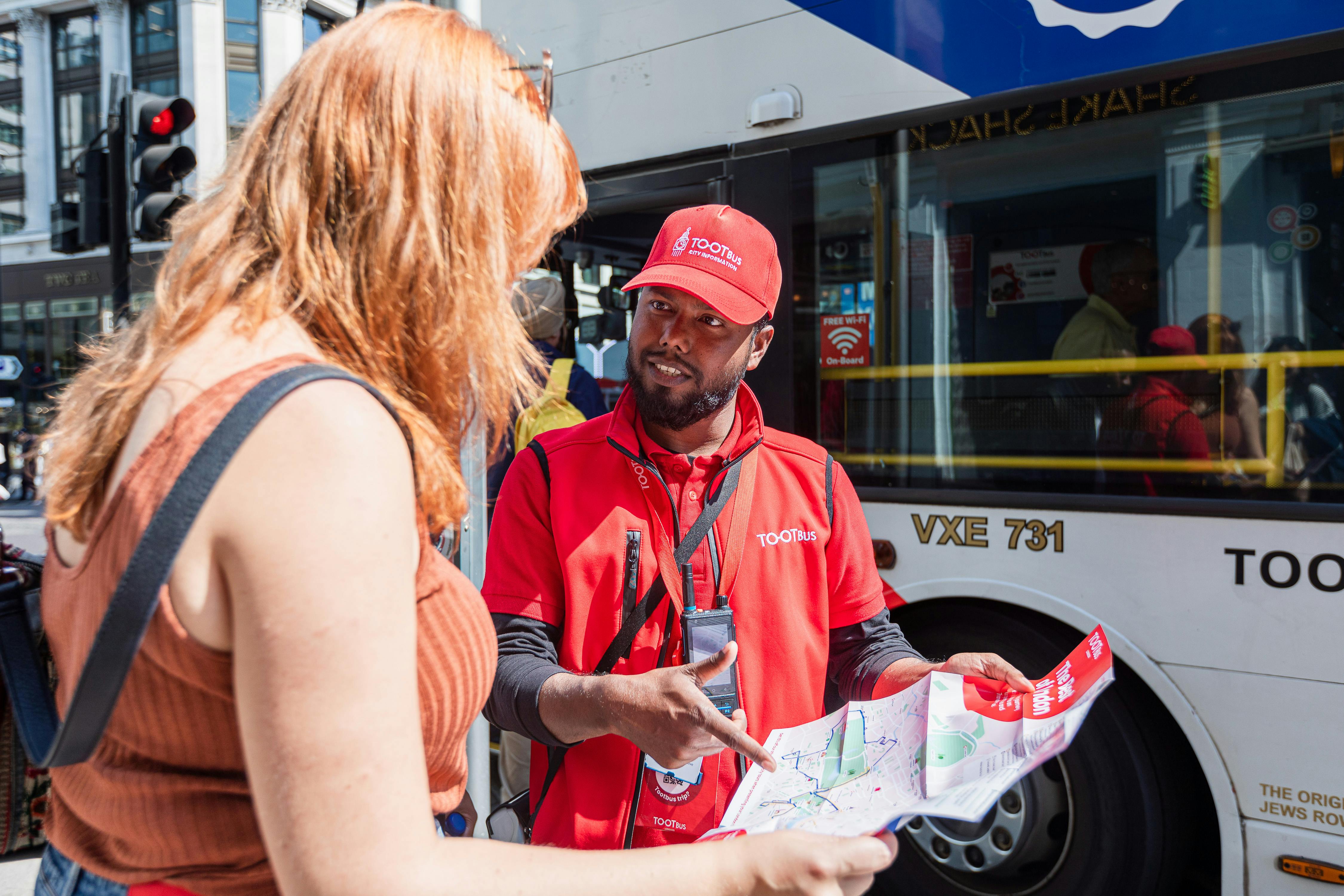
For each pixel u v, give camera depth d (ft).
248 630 1.94
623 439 4.96
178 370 2.20
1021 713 3.89
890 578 8.50
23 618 2.73
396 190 2.42
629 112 9.80
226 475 1.96
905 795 3.34
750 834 2.67
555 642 4.93
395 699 2.02
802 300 8.87
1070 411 7.70
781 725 4.76
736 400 5.23
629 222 10.44
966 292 8.15
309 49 2.61
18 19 69.31
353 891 1.91
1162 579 7.16
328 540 1.96
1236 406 7.01
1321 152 6.70
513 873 2.10
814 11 8.74
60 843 2.49
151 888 2.32
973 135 8.01
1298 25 6.73
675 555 4.81
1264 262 6.91
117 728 2.15
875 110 8.44
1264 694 6.72
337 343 2.39
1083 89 7.53
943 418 8.27
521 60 2.92
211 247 2.46
